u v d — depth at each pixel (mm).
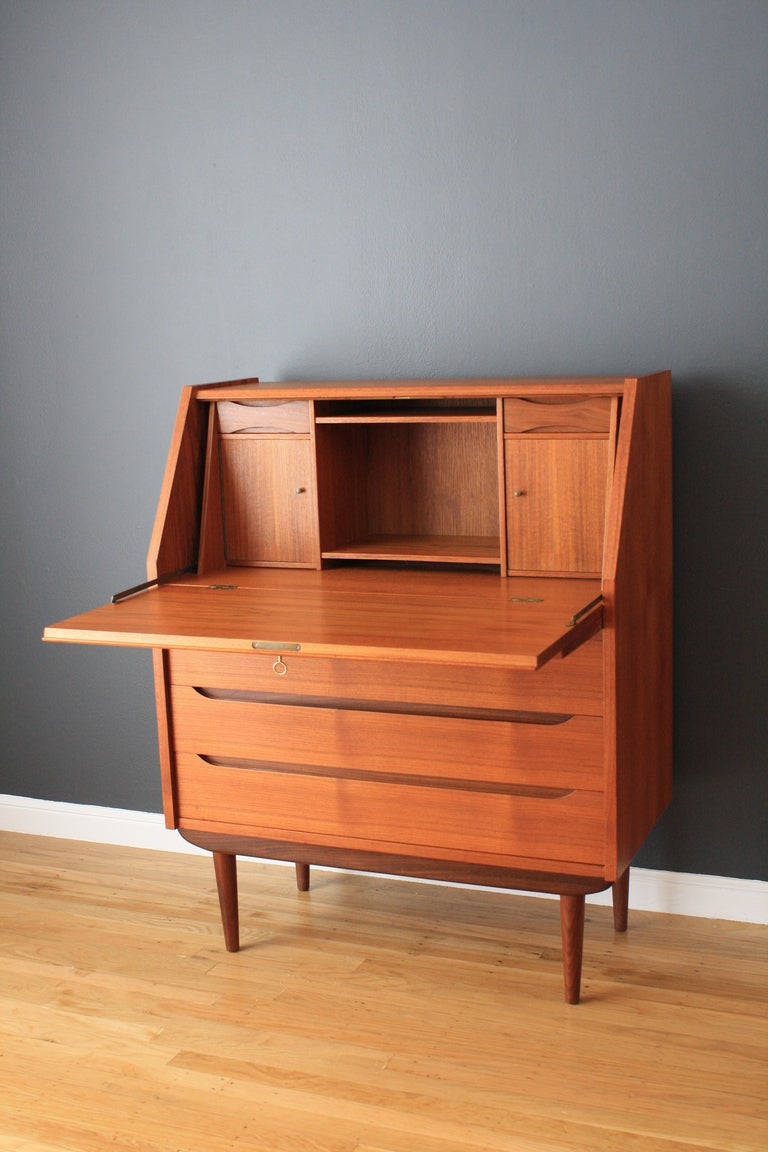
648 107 2670
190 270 3156
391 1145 2111
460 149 2848
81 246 3248
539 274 2830
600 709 2346
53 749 3535
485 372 2922
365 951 2785
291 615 2379
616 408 2502
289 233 3043
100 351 3285
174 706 2678
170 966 2742
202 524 2852
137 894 3137
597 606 2303
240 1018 2518
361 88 2910
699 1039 2389
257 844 2672
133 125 3137
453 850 2508
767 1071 2281
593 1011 2500
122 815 3473
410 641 2129
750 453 2715
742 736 2820
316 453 2787
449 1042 2408
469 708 2453
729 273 2668
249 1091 2273
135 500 3322
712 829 2879
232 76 3023
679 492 2775
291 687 2568
